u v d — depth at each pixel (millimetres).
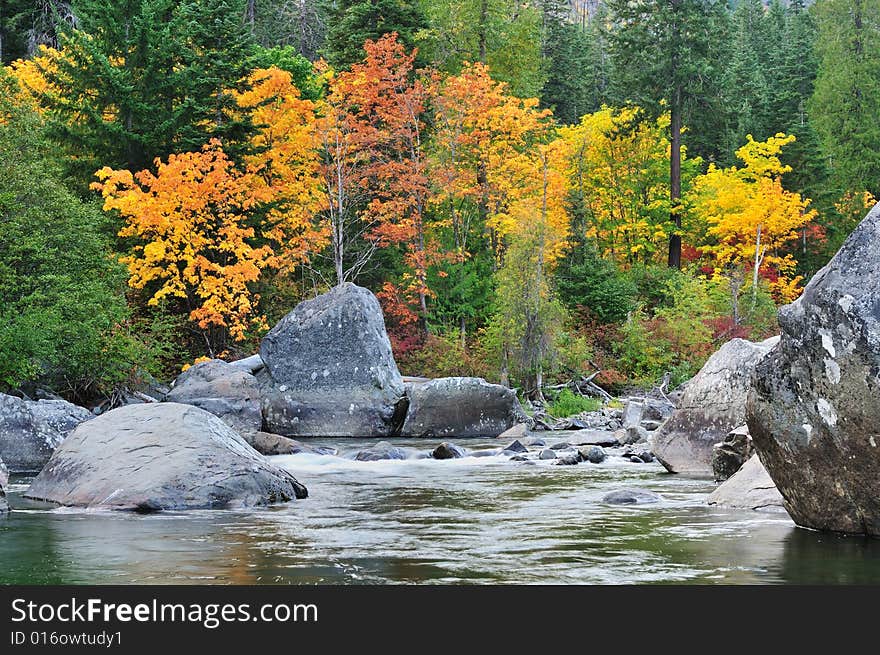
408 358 32750
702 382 13367
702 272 48719
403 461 15375
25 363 19141
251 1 63844
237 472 9711
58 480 9891
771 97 64312
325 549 6977
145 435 10055
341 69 41250
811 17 84312
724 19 50719
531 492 10883
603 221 48750
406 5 41469
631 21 48750
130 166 31609
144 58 32469
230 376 21984
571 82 67875
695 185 51500
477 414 21875
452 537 7535
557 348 31094
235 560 6559
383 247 36750
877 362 6586
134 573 6129
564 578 5953
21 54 44969
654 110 47031
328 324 22719
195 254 29547
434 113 39625
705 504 9516
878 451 6734
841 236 53188
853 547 6887
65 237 22406
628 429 18344
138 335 25844
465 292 36625
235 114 34219
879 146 59531
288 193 34875
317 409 22062
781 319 7262
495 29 46094
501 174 38250
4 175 22031
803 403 7180
